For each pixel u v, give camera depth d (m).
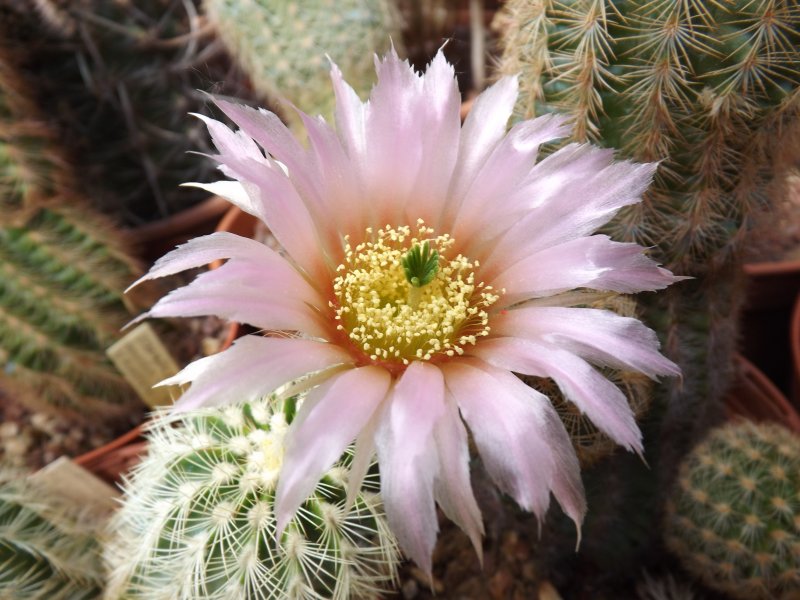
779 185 0.16
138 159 0.26
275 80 0.23
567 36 0.14
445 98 0.13
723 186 0.15
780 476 0.16
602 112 0.14
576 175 0.12
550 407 0.11
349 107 0.13
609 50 0.14
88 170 0.25
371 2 0.23
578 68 0.14
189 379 0.11
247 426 0.14
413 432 0.10
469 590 0.18
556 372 0.11
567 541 0.18
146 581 0.14
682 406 0.17
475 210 0.13
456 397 0.11
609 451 0.15
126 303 0.21
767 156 0.15
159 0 0.24
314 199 0.13
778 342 0.27
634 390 0.14
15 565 0.14
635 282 0.12
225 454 0.13
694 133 0.14
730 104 0.13
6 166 0.20
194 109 0.25
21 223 0.20
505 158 0.13
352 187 0.13
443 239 0.13
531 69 0.15
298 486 0.10
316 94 0.23
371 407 0.11
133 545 0.14
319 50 0.23
